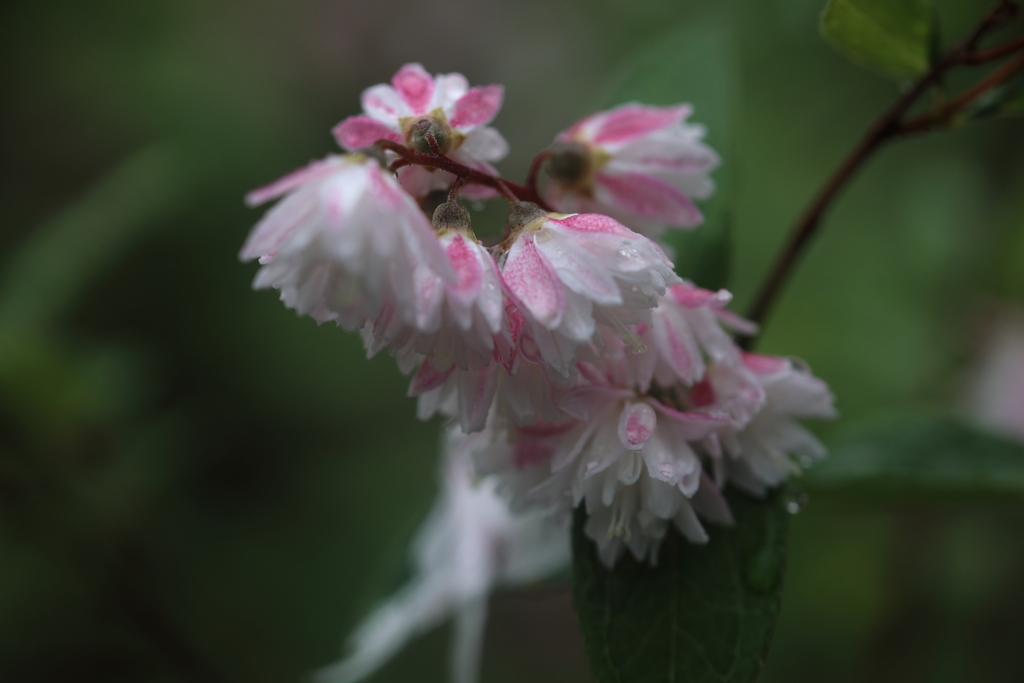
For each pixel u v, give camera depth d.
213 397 0.76
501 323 0.28
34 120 0.81
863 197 0.55
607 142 0.31
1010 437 0.34
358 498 0.72
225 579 0.66
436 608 0.36
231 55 0.87
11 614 0.60
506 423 0.29
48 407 0.44
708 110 0.33
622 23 0.63
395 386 0.77
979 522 0.47
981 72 0.43
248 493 0.74
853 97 0.53
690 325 0.29
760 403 0.29
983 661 0.45
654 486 0.29
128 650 0.62
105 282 0.76
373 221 0.27
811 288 0.54
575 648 0.72
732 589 0.30
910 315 0.50
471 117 0.29
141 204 0.53
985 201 0.48
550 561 0.35
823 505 0.35
